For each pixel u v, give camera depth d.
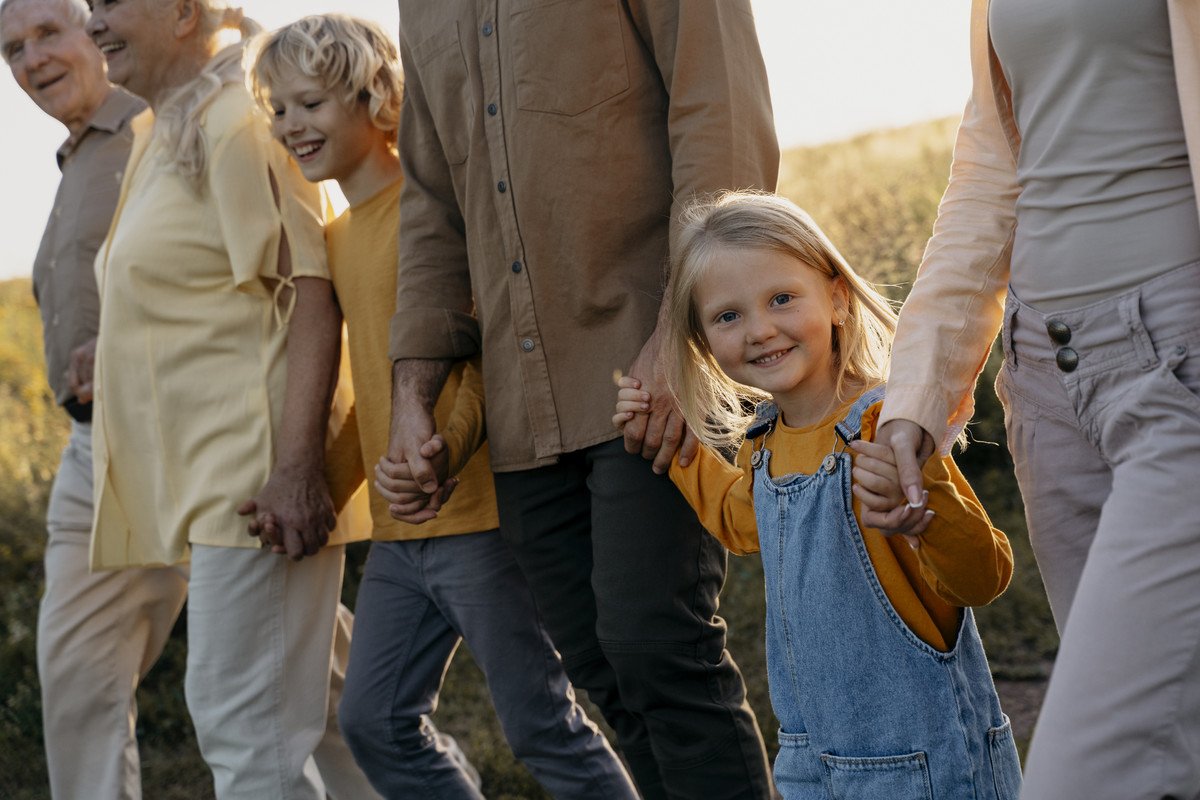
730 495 2.25
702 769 2.44
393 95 2.90
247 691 2.94
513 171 2.46
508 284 2.51
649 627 2.40
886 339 2.15
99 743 3.47
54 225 3.73
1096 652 1.68
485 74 2.50
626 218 2.44
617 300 2.43
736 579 4.91
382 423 2.90
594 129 2.42
